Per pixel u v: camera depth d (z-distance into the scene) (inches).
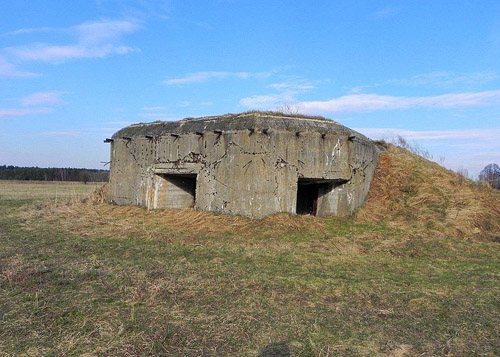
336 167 502.9
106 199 693.9
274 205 460.8
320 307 227.1
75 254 341.7
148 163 593.3
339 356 171.2
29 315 206.2
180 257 331.0
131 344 174.9
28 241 395.2
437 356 173.8
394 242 408.2
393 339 189.8
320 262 325.4
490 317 219.9
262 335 188.1
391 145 690.2
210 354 169.8
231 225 445.7
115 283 259.8
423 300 241.0
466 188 573.6
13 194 1039.6
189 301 229.3
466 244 415.8
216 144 502.3
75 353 167.5
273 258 331.6
